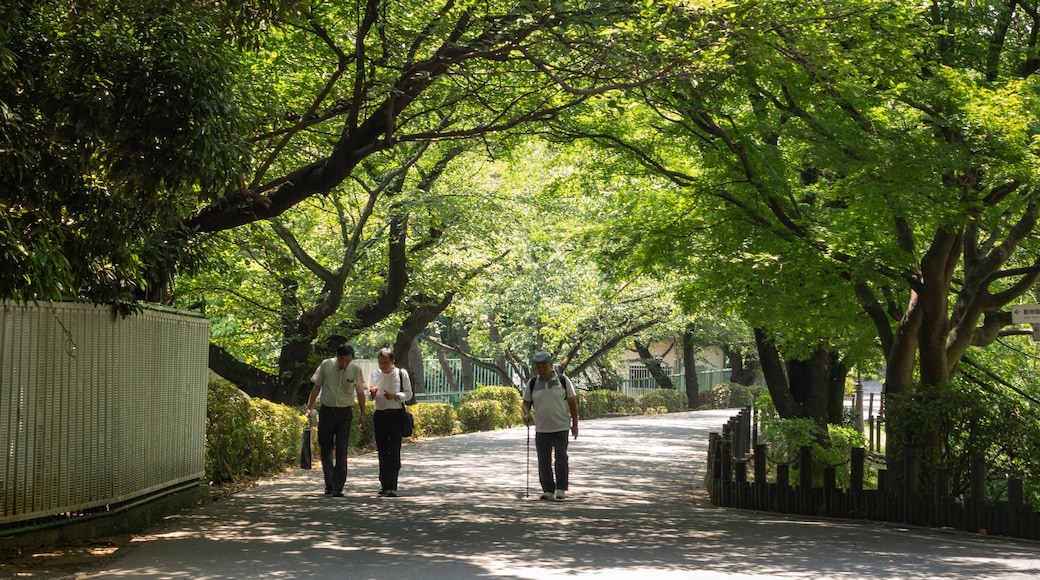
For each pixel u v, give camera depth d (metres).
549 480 14.05
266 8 10.52
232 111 9.80
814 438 16.73
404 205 22.95
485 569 8.15
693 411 48.16
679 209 16.50
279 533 10.19
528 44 12.23
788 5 11.64
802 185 16.72
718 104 14.18
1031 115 12.70
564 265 34.91
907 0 12.58
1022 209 15.83
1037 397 21.72
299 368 22.73
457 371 54.69
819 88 13.22
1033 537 10.86
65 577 7.71
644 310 37.72
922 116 13.98
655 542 9.95
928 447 12.34
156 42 9.56
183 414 12.45
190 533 10.16
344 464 13.75
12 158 8.31
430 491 14.67
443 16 12.63
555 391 14.08
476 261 25.77
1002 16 14.54
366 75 13.08
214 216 13.11
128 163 9.56
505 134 15.96
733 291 16.81
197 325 12.94
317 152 17.11
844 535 10.79
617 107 13.49
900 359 15.90
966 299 15.75
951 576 8.04
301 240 24.62
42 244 8.23
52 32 9.49
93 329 10.02
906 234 15.16
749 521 12.10
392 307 24.55
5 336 8.95
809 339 18.62
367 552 9.01
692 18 11.24
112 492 10.31
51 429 9.45
